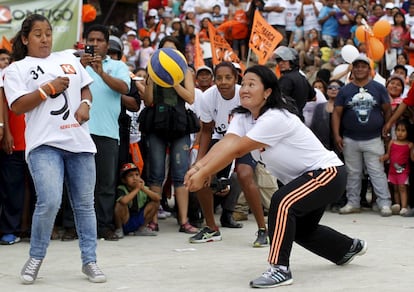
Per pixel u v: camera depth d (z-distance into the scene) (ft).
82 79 20.76
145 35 64.80
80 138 20.40
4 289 19.63
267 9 62.44
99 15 62.85
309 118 37.55
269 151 20.07
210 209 28.32
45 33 20.53
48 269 22.54
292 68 33.27
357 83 36.24
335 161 20.36
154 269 22.33
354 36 58.70
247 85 19.84
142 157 32.22
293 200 19.71
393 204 37.37
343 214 36.47
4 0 40.01
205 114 28.86
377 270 21.70
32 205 28.94
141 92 30.58
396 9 57.77
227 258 24.41
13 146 27.71
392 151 36.01
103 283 20.31
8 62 29.58
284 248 19.66
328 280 20.29
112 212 29.09
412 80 38.60
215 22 67.10
